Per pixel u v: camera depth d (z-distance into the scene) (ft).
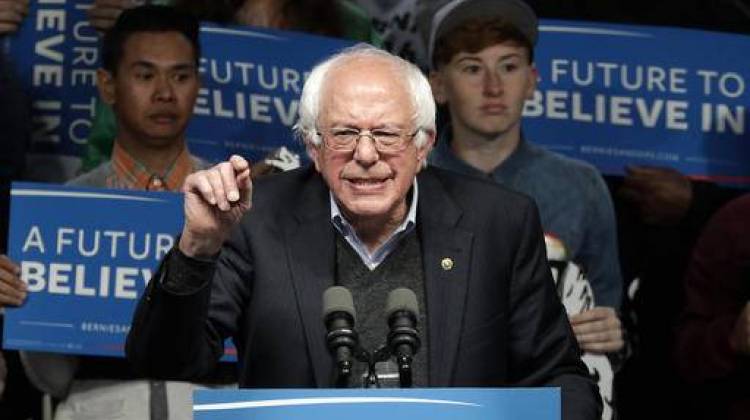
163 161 34.22
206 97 34.63
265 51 34.94
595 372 35.68
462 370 20.84
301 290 21.02
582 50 36.27
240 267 21.43
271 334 20.92
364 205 20.27
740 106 36.58
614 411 35.58
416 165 20.72
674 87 36.40
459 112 36.04
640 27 36.37
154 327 19.61
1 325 33.32
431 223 21.81
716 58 36.58
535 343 21.98
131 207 31.89
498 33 35.94
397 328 17.65
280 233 21.54
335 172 20.27
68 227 31.83
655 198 36.19
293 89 35.04
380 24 35.91
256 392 16.52
